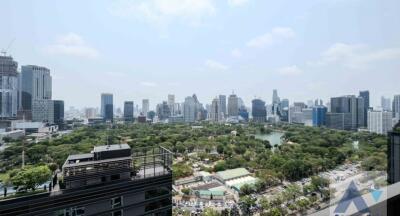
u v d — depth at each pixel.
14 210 12.95
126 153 18.36
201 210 42.94
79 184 15.00
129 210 16.11
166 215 17.55
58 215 13.95
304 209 41.28
